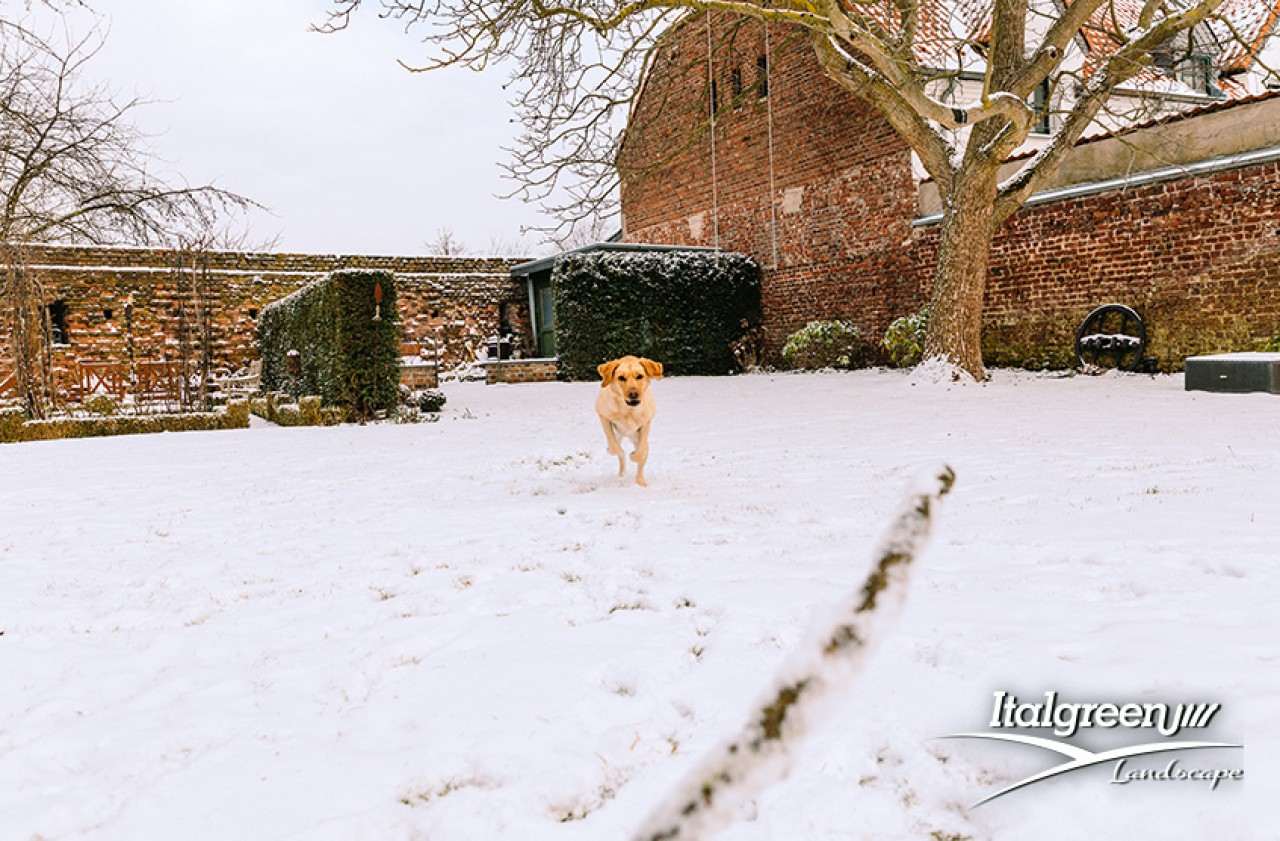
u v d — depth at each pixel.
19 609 3.99
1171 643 2.80
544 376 21.44
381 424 12.65
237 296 21.86
